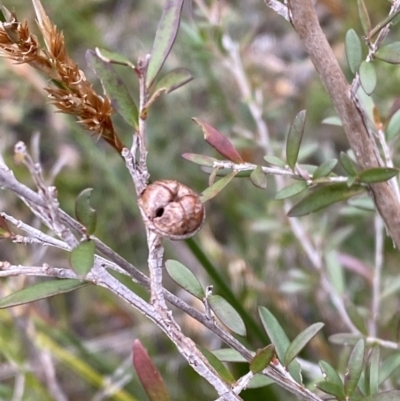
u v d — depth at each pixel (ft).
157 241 0.34
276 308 0.83
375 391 0.46
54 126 1.16
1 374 0.82
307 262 0.90
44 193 0.30
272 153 0.74
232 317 0.38
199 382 0.83
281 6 0.41
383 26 0.39
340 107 0.42
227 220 1.05
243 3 1.19
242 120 0.98
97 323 1.03
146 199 0.32
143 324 0.92
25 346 0.80
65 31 1.13
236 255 0.92
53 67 0.36
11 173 0.31
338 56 1.00
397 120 0.49
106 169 0.99
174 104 1.12
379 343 0.54
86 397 0.92
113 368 0.83
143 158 0.35
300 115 0.43
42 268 0.34
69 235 0.31
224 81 1.05
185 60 1.05
